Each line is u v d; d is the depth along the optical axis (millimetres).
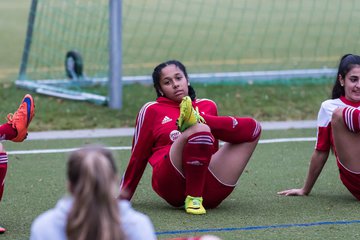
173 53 34844
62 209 7648
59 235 7582
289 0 46312
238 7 45062
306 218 13172
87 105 23953
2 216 13625
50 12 35250
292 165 17625
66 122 22453
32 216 13625
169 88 13609
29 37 26562
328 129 14094
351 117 13141
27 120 12258
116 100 23609
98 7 34750
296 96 25094
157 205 14250
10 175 16844
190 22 41750
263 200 14492
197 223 12914
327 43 36500
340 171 13945
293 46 36000
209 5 45688
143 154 13734
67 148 19750
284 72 27750
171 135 13492
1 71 31172
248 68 30750
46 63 30594
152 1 45719
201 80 27109
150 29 40000
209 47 36094
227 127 13141
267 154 18766
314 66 30875
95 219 7324
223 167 13352
